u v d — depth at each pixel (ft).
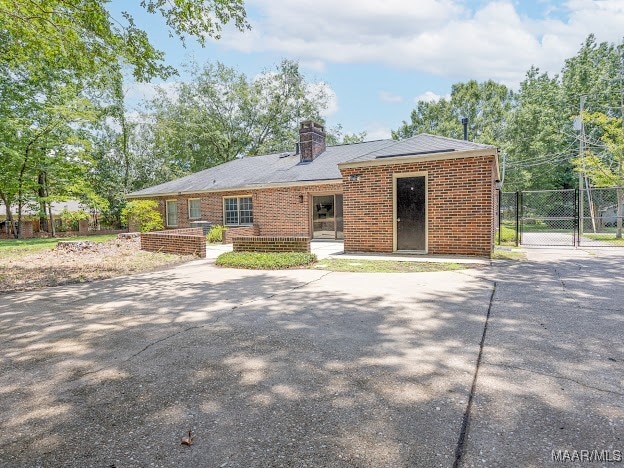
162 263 31.83
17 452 6.50
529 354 10.48
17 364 10.57
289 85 114.01
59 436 6.97
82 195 78.59
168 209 71.10
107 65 28.32
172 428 7.16
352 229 36.19
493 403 7.82
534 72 111.86
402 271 24.98
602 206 74.64
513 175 94.02
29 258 36.40
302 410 7.73
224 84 112.06
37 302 18.38
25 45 28.14
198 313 15.72
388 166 34.19
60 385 9.16
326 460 6.10
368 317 14.48
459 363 9.96
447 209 32.14
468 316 14.30
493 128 109.81
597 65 93.15
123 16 25.68
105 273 27.12
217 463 6.09
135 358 10.84
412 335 12.30
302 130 62.03
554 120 93.76
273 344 11.74
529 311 14.80
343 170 36.29
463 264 27.25
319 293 18.92
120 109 89.76
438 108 116.16
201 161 115.14
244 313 15.55
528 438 6.59
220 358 10.68
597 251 35.60
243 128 114.52
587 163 59.67
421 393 8.34
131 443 6.70
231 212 61.36
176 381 9.24
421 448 6.37
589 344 11.14
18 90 68.23
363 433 6.85
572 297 16.98
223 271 26.91
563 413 7.39
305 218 53.21
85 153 75.05
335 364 10.07
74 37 25.61
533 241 47.52
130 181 96.17
